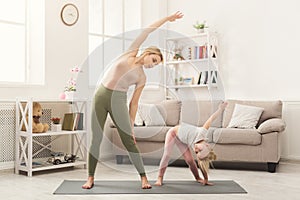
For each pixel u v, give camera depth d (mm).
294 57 5570
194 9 6484
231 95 6098
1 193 3633
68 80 5395
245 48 5980
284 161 5543
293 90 5570
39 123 4676
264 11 5816
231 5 6113
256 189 3744
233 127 5324
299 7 5527
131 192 3604
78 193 3588
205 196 3455
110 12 6352
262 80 5832
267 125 4738
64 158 4926
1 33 4988
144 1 6770
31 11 5270
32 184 4031
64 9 5359
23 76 5211
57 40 5297
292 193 3576
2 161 4719
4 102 4699
